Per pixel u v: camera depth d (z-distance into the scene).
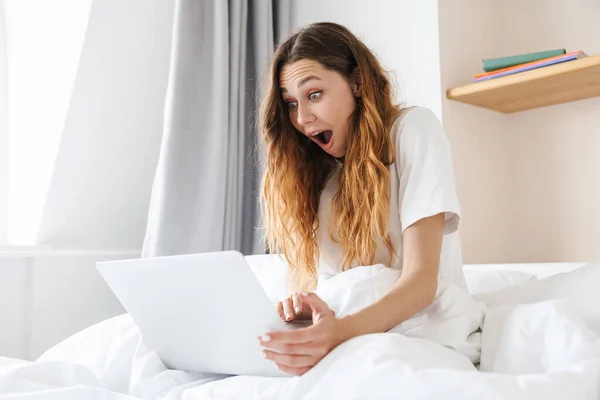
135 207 2.00
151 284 0.83
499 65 1.72
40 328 1.78
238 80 1.99
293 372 0.74
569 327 0.74
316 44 1.03
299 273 1.15
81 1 1.84
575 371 0.62
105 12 1.82
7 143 1.94
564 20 1.88
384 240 1.02
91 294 1.88
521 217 1.96
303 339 0.74
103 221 1.95
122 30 1.87
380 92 1.09
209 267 0.74
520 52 1.97
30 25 1.91
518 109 1.94
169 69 1.95
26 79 1.92
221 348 0.83
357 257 1.04
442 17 1.80
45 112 1.90
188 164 1.84
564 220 1.87
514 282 1.28
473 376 0.61
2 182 1.93
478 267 1.49
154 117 1.98
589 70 1.56
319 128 1.05
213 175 1.86
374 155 1.01
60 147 1.82
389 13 1.92
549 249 1.89
